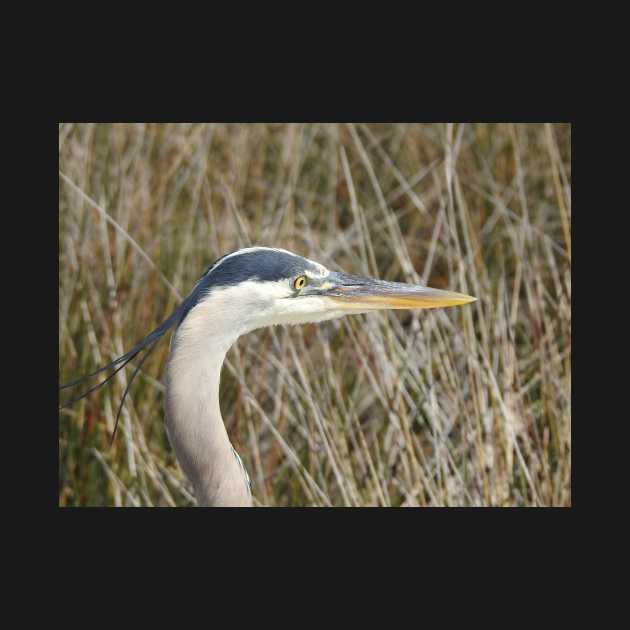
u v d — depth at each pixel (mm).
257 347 9711
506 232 10820
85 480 9133
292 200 11062
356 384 9492
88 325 9211
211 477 6078
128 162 10711
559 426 8859
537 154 11555
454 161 9875
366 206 11773
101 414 9250
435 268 10727
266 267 6344
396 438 8969
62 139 10203
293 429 9383
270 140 12297
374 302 6781
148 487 8969
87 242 9852
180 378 5980
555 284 10008
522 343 10125
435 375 9414
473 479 8586
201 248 10398
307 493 8586
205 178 10758
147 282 9852
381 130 12359
